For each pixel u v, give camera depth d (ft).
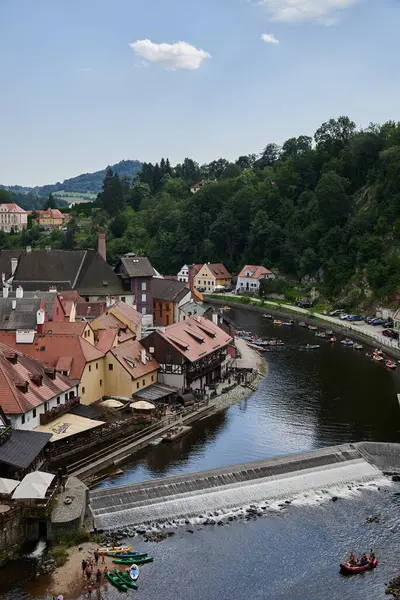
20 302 352.28
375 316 648.38
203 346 371.76
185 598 177.06
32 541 199.31
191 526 216.13
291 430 309.63
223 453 276.21
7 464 212.23
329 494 244.42
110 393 325.62
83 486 220.02
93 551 194.90
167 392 331.36
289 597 180.65
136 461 263.90
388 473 266.57
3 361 258.78
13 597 172.96
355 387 392.47
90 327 342.03
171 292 577.02
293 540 209.36
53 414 266.57
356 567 192.75
